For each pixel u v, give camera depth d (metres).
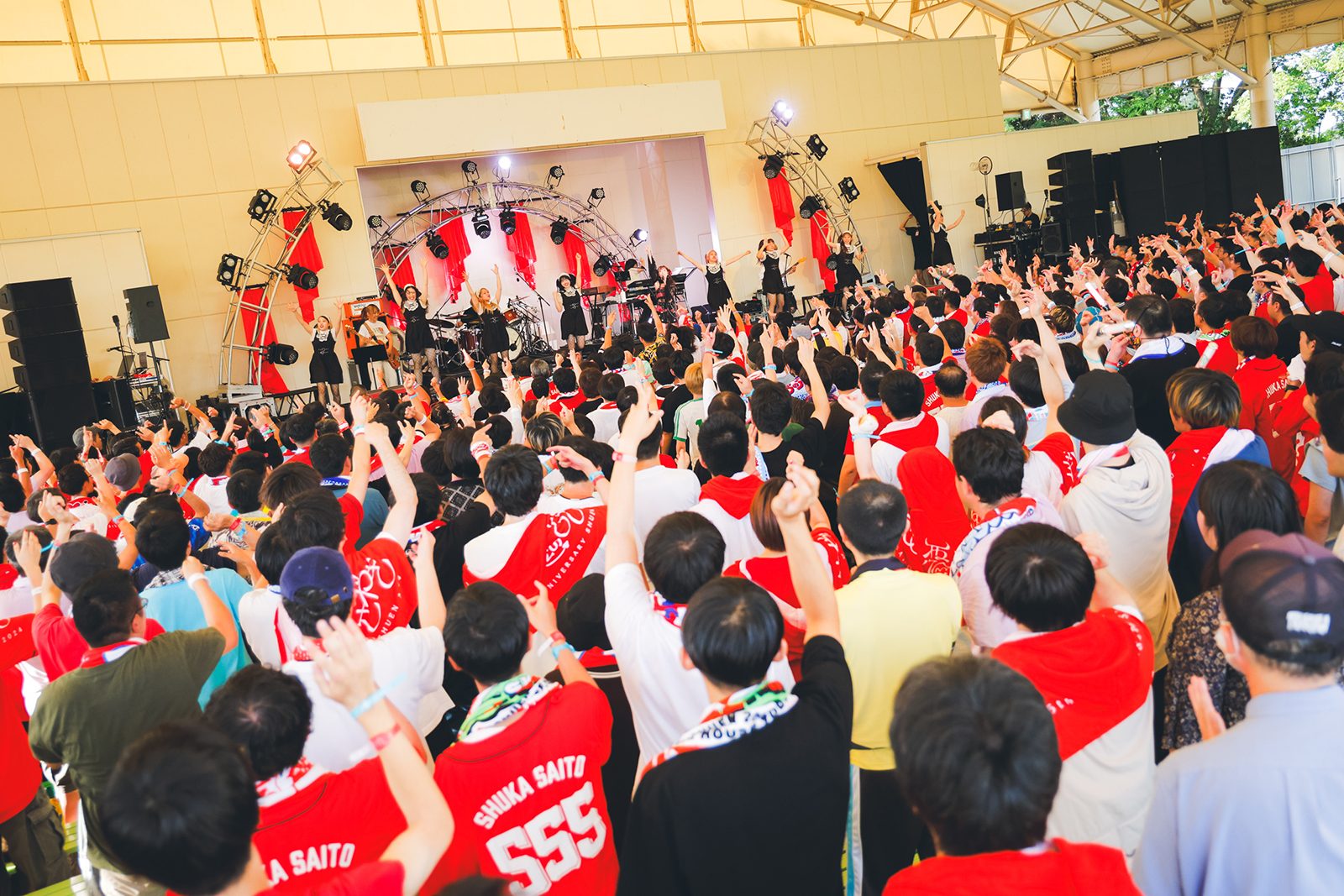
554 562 3.15
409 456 5.20
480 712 2.00
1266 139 18.25
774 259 17.45
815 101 19.12
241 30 15.23
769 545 2.58
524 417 6.02
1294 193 23.39
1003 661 1.95
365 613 2.97
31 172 13.72
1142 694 1.94
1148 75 22.45
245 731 1.85
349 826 1.91
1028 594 1.95
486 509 3.86
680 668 2.18
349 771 1.96
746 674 1.78
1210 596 2.08
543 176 17.81
